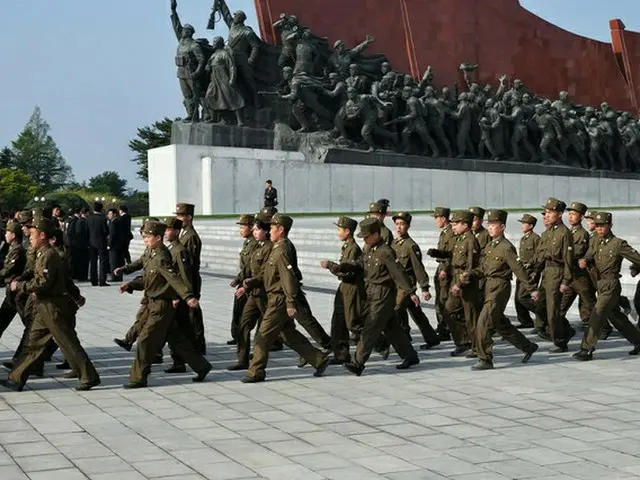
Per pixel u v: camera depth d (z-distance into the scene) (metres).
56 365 12.58
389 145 46.19
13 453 7.84
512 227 31.56
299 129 44.44
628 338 12.98
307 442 8.16
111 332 15.90
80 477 7.11
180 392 10.59
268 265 11.23
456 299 13.02
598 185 54.50
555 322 13.24
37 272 10.49
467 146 49.59
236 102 42.38
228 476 7.11
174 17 42.75
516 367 12.09
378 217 13.93
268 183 37.12
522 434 8.39
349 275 12.24
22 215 12.41
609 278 12.56
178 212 13.29
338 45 45.94
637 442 8.07
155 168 42.53
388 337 12.06
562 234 13.23
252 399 10.12
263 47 44.03
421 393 10.38
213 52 42.72
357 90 45.16
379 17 49.75
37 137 135.38
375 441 8.17
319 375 11.55
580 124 54.19
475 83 52.97
